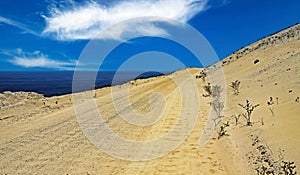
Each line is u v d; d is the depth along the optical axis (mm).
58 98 23875
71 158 9609
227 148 10734
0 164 8648
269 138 10156
